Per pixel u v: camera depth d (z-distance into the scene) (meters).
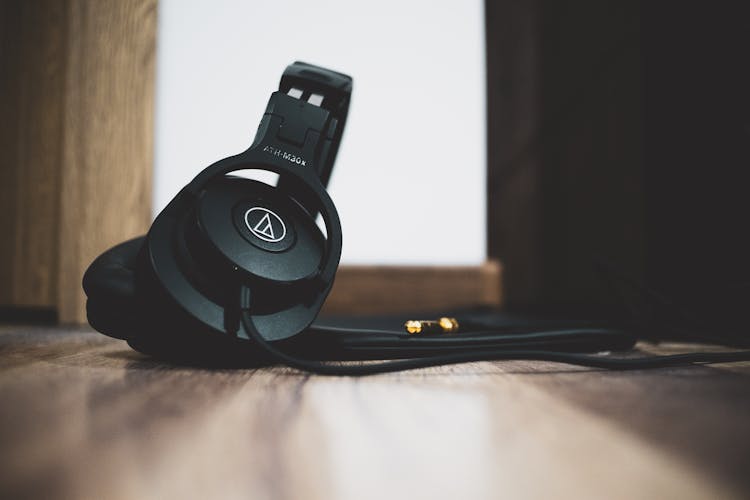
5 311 1.30
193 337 0.47
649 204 1.22
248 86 1.59
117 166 1.25
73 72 1.25
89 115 1.25
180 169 1.53
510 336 0.60
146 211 1.26
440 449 0.24
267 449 0.24
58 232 1.29
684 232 1.03
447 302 1.85
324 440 0.26
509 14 2.13
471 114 1.89
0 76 1.32
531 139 2.11
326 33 1.79
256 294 0.49
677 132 1.10
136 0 1.28
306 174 0.53
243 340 0.47
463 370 0.53
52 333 0.96
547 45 2.11
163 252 0.48
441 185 1.88
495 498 0.18
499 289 1.87
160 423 0.30
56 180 1.30
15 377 0.47
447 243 1.88
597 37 1.77
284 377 0.47
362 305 1.81
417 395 0.39
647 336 0.78
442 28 1.87
